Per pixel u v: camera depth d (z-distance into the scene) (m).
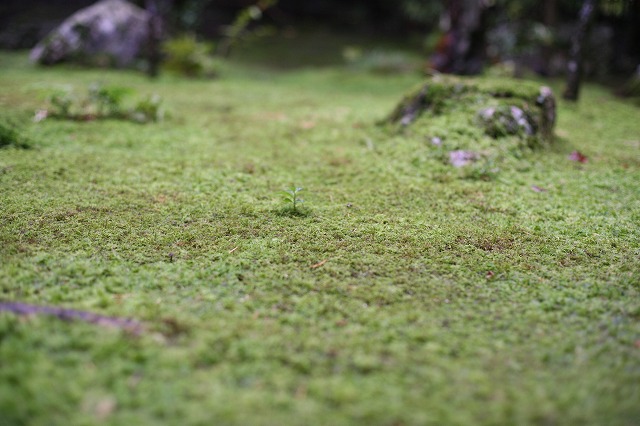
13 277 2.37
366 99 6.91
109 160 4.02
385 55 10.39
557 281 2.57
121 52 8.65
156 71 7.95
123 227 2.96
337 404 1.72
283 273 2.56
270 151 4.43
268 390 1.78
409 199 3.52
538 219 3.26
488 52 9.11
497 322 2.23
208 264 2.62
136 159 4.08
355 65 10.41
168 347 1.96
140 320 2.11
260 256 2.71
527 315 2.28
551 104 4.77
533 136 4.41
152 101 5.18
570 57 6.38
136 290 2.37
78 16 8.47
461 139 4.22
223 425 1.61
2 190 3.32
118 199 3.32
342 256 2.74
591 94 7.42
